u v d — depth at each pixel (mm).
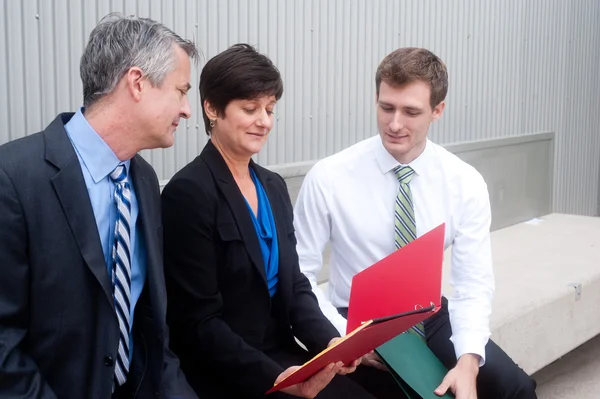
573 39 6785
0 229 1744
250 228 2352
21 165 1786
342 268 2926
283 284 2436
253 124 2354
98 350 1845
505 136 5961
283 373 2166
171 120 1945
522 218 6289
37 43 2932
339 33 4371
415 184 2850
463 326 2643
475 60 5543
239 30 3762
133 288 1995
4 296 1762
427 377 2428
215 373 2299
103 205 1911
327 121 4367
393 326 2014
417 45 4980
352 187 2857
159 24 1949
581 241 5062
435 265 2238
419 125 2666
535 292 3859
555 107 6617
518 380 2645
